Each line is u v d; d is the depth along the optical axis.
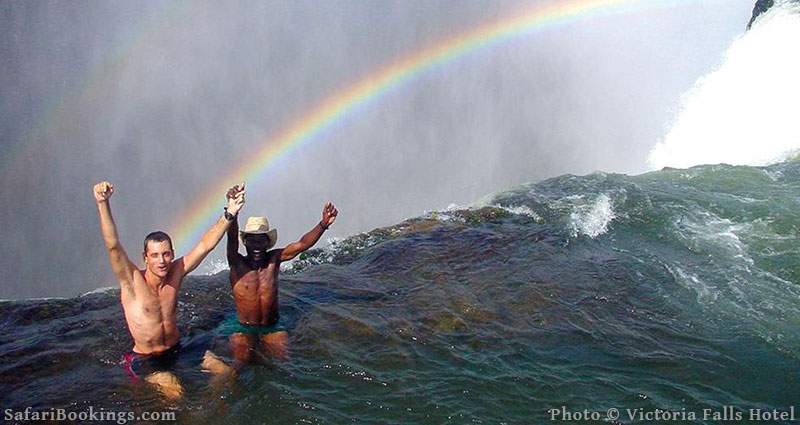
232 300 7.30
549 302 7.34
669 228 9.57
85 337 6.41
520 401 5.52
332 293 7.51
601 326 6.83
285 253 6.38
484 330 6.71
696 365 6.10
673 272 8.21
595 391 5.68
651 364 6.12
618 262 8.48
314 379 5.75
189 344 6.23
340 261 8.71
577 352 6.33
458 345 6.40
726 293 7.66
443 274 8.07
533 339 6.55
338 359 6.06
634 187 11.17
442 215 10.19
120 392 5.48
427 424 5.23
